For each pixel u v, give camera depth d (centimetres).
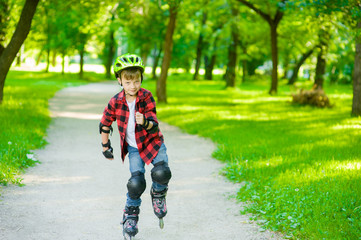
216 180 595
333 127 1038
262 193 496
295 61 4078
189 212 458
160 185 344
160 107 1605
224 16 2888
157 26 3597
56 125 1091
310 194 469
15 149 650
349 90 3030
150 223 422
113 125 1159
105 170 642
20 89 1948
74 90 2394
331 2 845
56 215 432
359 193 464
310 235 368
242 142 833
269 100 2036
